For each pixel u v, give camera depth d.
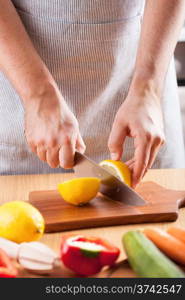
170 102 1.82
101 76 1.70
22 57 1.49
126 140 1.76
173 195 1.48
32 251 1.15
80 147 1.50
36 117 1.46
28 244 1.16
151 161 1.51
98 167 1.43
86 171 1.48
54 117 1.45
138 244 1.13
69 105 1.71
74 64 1.68
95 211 1.40
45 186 1.58
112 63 1.70
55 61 1.67
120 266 1.16
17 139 1.71
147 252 1.12
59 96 1.49
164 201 1.45
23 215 1.23
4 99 1.68
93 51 1.67
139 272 1.11
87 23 1.64
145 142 1.46
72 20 1.64
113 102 1.74
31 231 1.23
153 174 1.65
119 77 1.73
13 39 1.50
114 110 1.75
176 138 1.84
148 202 1.44
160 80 1.56
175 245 1.14
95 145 1.76
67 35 1.65
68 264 1.13
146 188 1.52
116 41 1.68
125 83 1.74
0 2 1.52
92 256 1.13
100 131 1.75
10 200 1.50
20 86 1.49
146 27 1.58
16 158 1.73
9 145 1.71
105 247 1.15
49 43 1.66
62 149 1.45
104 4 1.63
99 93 1.72
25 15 1.65
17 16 1.55
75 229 1.36
